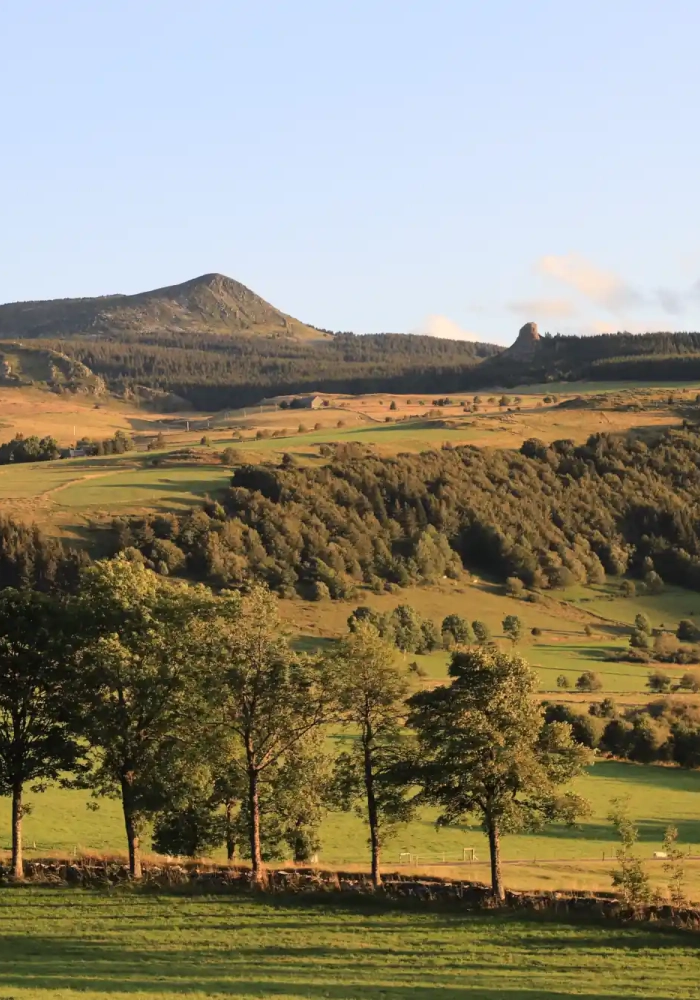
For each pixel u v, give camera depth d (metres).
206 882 56.94
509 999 43.59
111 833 76.12
